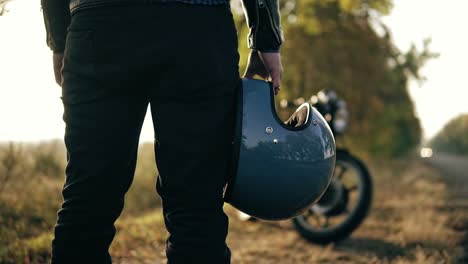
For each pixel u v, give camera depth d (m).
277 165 1.32
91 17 1.24
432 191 7.09
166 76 1.23
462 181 9.32
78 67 1.25
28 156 5.46
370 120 11.70
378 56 10.56
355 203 3.61
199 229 1.25
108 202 1.28
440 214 4.72
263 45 1.40
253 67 1.49
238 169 1.31
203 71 1.23
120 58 1.22
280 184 1.33
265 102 1.34
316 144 1.38
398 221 4.41
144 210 5.39
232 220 4.30
